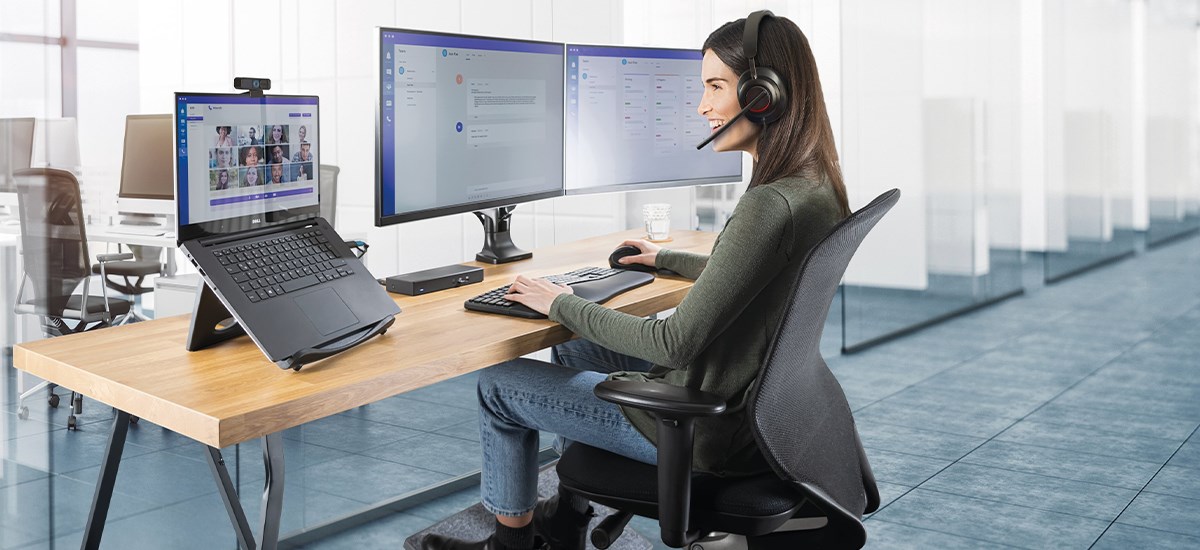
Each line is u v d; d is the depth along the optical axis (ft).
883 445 10.80
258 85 5.11
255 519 7.84
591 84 7.92
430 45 6.45
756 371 4.77
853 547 4.98
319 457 10.44
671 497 4.53
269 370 4.42
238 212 4.95
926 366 14.40
